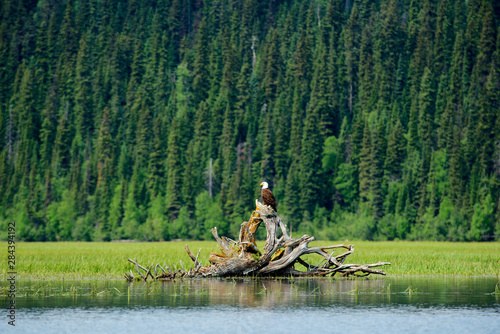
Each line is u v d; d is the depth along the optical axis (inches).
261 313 2910.9
